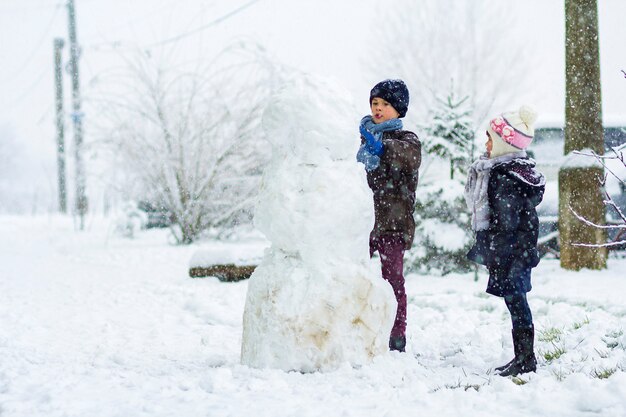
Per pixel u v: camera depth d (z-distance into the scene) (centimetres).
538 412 367
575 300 775
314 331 477
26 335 689
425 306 816
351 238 495
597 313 682
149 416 388
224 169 1817
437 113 1170
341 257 491
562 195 1058
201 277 1134
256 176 1814
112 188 1928
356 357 484
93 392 453
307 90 505
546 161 1212
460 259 1064
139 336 689
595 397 367
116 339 674
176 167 1805
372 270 506
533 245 477
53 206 4384
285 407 397
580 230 1039
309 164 495
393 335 550
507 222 469
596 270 1034
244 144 1805
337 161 501
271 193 495
